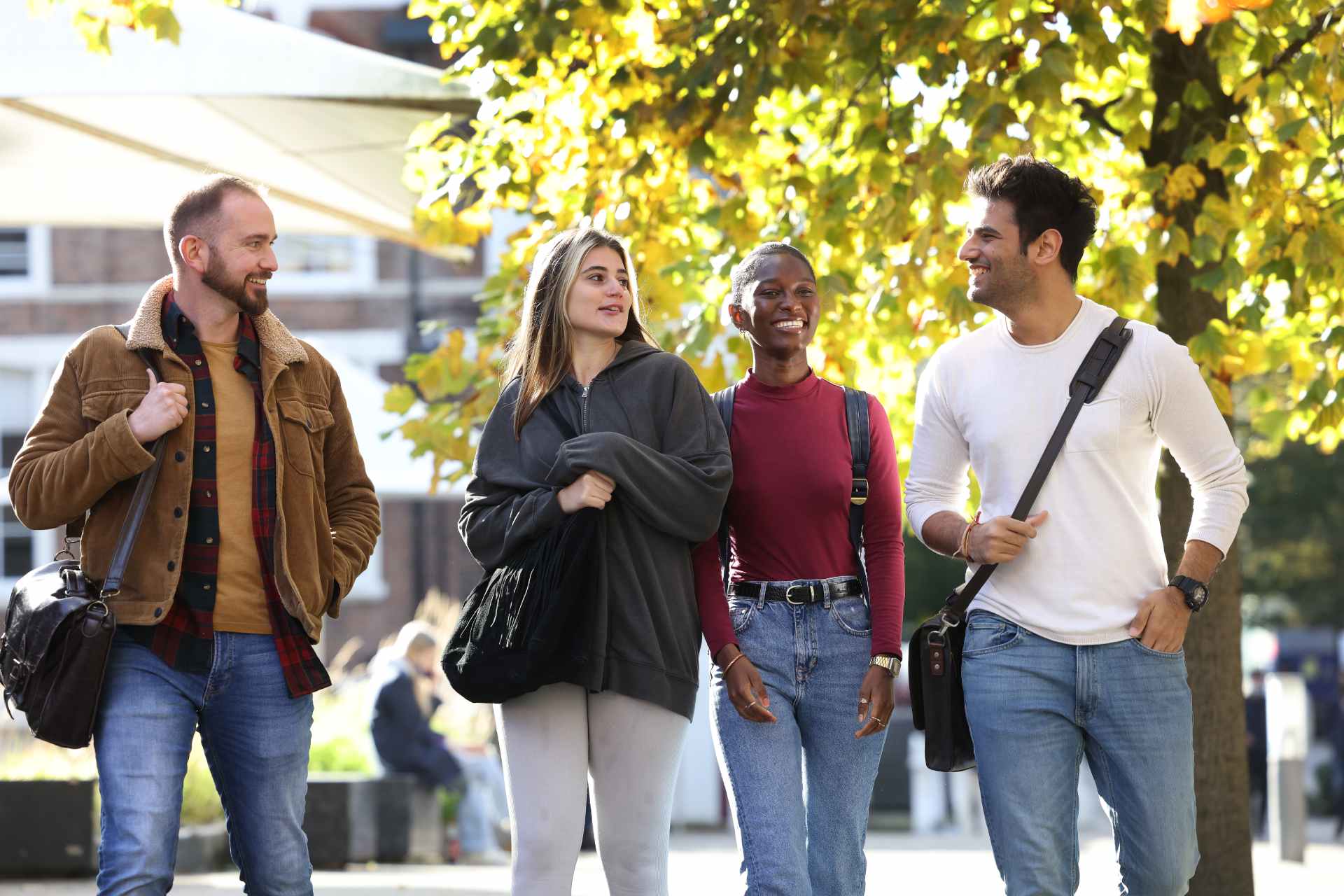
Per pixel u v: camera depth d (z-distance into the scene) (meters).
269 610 8.32
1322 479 43.97
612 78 12.48
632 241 12.97
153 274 44.53
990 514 8.38
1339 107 11.34
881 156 12.41
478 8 13.21
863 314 13.49
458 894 16.38
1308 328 13.83
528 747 8.22
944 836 29.02
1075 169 14.27
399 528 43.19
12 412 44.25
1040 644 8.15
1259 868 22.36
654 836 8.24
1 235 44.62
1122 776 8.21
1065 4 11.45
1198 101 12.04
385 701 22.05
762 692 8.66
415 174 13.77
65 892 15.99
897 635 8.82
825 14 12.22
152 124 13.61
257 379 8.45
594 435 8.05
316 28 44.09
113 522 8.16
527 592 7.97
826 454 8.85
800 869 8.58
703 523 8.26
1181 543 12.12
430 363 13.77
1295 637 63.34
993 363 8.43
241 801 8.41
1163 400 8.16
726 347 13.12
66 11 12.59
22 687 8.00
